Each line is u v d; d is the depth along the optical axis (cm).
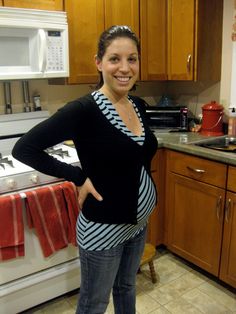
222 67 263
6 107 225
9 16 179
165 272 238
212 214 215
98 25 226
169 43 262
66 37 204
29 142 112
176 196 241
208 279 230
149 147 126
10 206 170
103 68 120
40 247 187
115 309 152
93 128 115
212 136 250
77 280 210
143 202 125
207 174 213
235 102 256
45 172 116
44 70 199
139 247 140
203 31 244
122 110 123
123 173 118
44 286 197
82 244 126
